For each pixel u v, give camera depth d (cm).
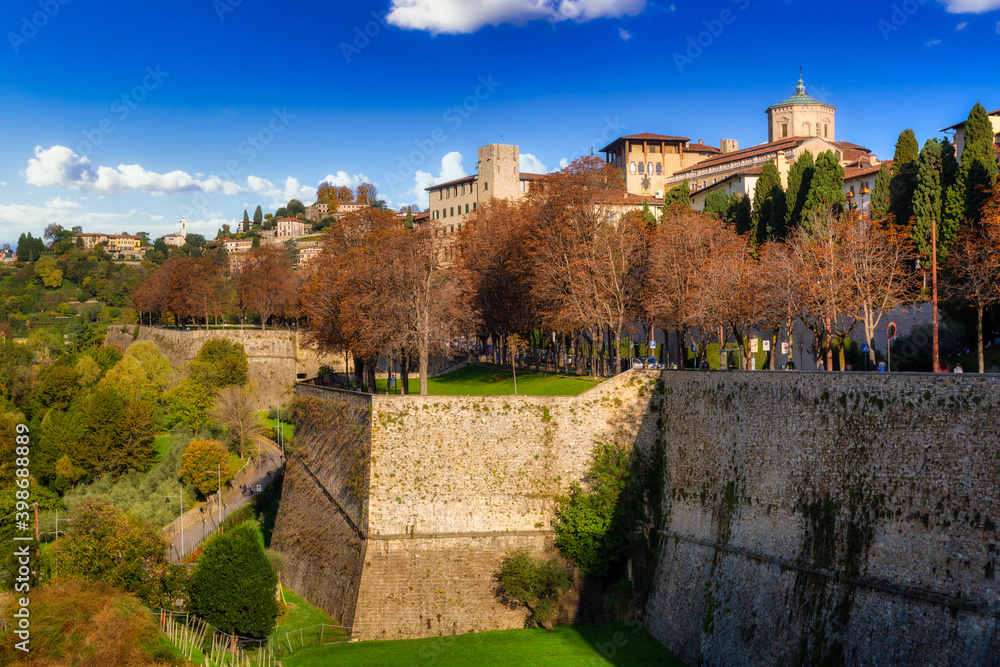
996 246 7119
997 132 13312
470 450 6994
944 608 4144
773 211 11869
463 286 10006
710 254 8806
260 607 6494
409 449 6944
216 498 10700
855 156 18350
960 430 4256
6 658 5831
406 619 6569
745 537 5625
